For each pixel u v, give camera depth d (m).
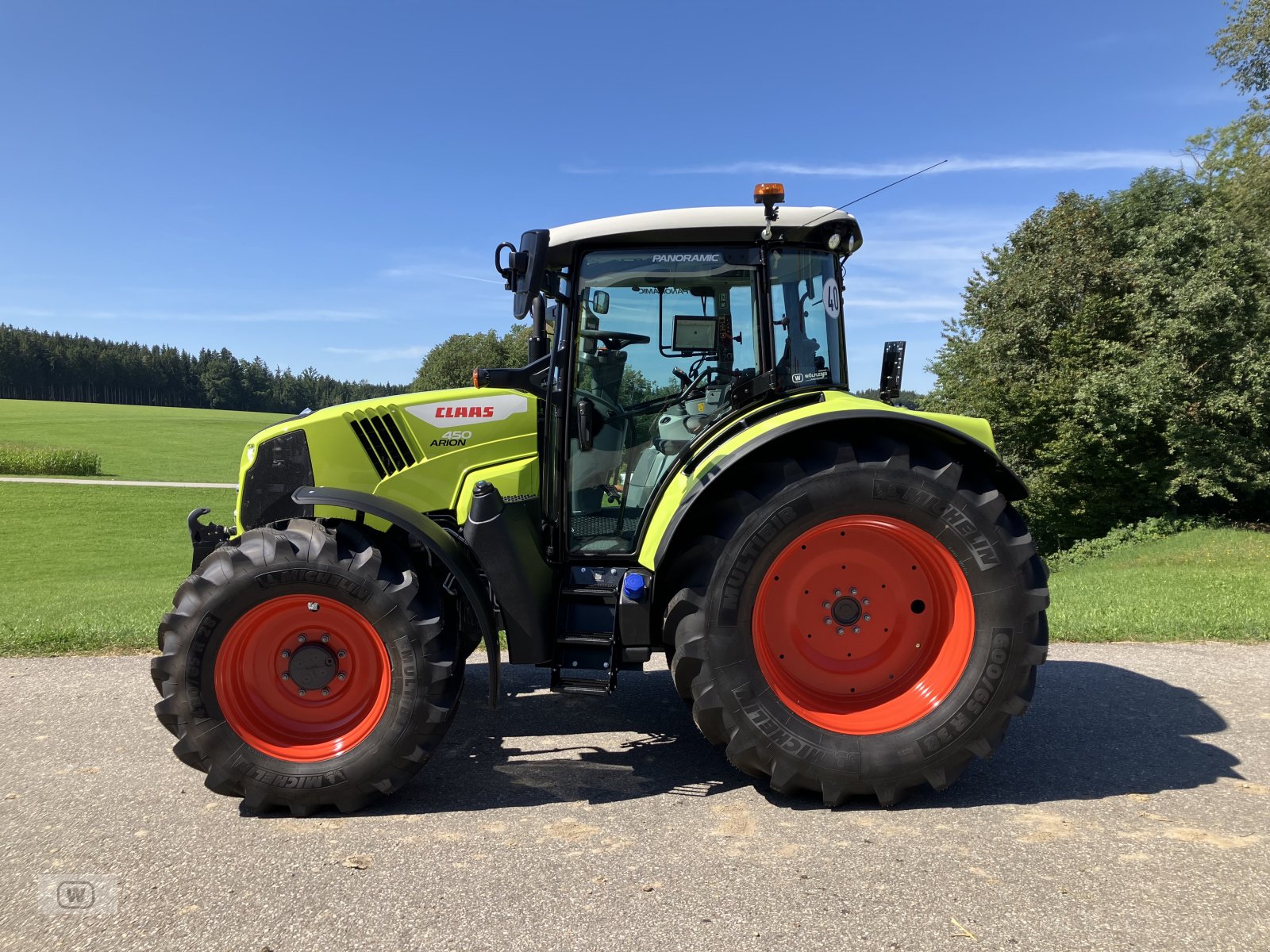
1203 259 18.16
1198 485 17.77
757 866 2.49
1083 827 2.74
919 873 2.44
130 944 2.12
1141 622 5.89
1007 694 2.91
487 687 4.57
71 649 5.38
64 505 30.66
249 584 2.88
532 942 2.10
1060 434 20.16
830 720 2.97
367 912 2.25
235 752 2.88
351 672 3.03
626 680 4.72
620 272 3.47
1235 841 2.62
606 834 2.74
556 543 3.50
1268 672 4.69
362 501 3.04
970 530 2.92
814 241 3.53
